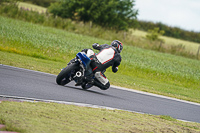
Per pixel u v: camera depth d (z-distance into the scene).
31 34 90.94
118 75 65.75
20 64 46.47
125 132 21.36
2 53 54.97
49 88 32.34
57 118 21.09
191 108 42.81
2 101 22.44
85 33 155.38
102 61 34.59
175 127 26.66
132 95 42.47
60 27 155.50
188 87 73.75
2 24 101.25
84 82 35.09
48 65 54.78
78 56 32.06
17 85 30.11
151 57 117.88
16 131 16.88
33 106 22.97
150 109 35.12
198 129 28.25
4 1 154.75
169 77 79.75
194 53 165.62
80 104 28.23
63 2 199.62
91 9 192.38
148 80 69.69
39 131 17.47
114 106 31.62
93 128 20.59
